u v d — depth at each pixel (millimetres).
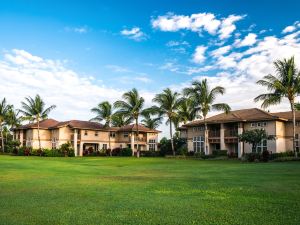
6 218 7492
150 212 7984
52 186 13047
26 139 68375
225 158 44469
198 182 14102
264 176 16219
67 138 64562
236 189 11664
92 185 13336
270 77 36094
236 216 7484
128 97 57312
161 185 13180
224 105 44344
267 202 9117
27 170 22156
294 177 15477
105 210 8258
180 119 58000
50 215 7754
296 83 35219
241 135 38844
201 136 52938
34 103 60906
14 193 11133
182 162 34656
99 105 65750
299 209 8156
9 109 68688
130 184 13633
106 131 69188
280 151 43031
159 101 53531
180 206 8688
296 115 44438
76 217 7527
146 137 72500
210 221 7059
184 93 46500
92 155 62906
